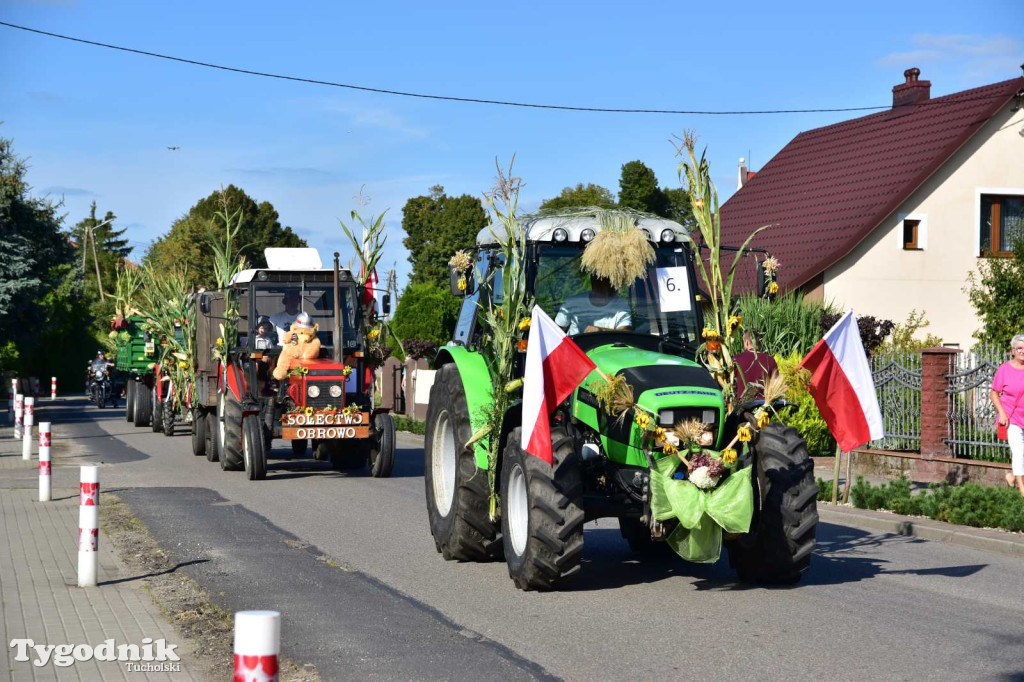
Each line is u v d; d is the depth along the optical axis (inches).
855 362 363.3
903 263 1074.7
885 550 424.8
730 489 314.5
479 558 393.4
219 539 441.1
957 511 468.4
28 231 1509.6
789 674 250.4
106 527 470.3
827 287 1063.6
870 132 1272.1
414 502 556.4
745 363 361.4
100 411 1509.6
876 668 254.8
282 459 792.3
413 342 1162.6
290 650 274.4
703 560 319.3
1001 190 1087.0
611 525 486.9
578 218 379.2
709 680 246.7
